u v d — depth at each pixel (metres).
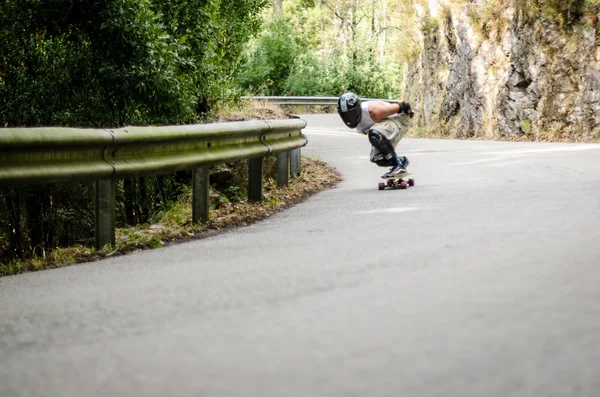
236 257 8.02
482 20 34.47
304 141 17.31
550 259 6.46
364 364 3.96
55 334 5.21
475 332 4.41
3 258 14.61
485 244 7.44
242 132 12.97
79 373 4.23
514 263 6.36
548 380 3.61
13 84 17.44
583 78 29.09
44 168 8.98
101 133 9.65
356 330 4.60
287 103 61.41
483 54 34.41
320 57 83.81
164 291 6.33
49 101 17.58
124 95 17.22
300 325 4.81
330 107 67.94
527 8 31.22
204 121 19.36
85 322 5.47
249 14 30.52
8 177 8.55
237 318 5.14
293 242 8.82
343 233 9.19
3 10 16.41
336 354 4.16
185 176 18.38
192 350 4.46
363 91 69.69
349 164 21.70
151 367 4.21
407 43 46.78
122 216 18.28
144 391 3.83
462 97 36.28
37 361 4.56
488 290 5.41
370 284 5.89
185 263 7.98
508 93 32.16
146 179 18.28
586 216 9.09
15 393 3.98
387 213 10.99
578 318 4.58
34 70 17.44
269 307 5.38
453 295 5.32
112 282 7.14
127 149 10.19
